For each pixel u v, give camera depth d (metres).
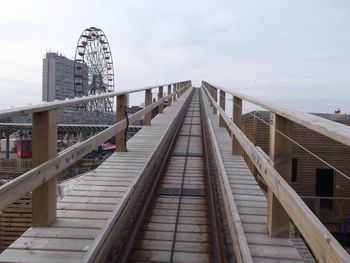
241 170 5.30
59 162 3.22
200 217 4.94
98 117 28.20
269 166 2.94
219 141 7.34
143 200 5.28
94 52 35.09
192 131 11.86
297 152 12.24
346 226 11.64
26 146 23.97
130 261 3.78
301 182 12.40
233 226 3.55
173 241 4.23
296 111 2.32
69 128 24.80
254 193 4.36
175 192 5.93
